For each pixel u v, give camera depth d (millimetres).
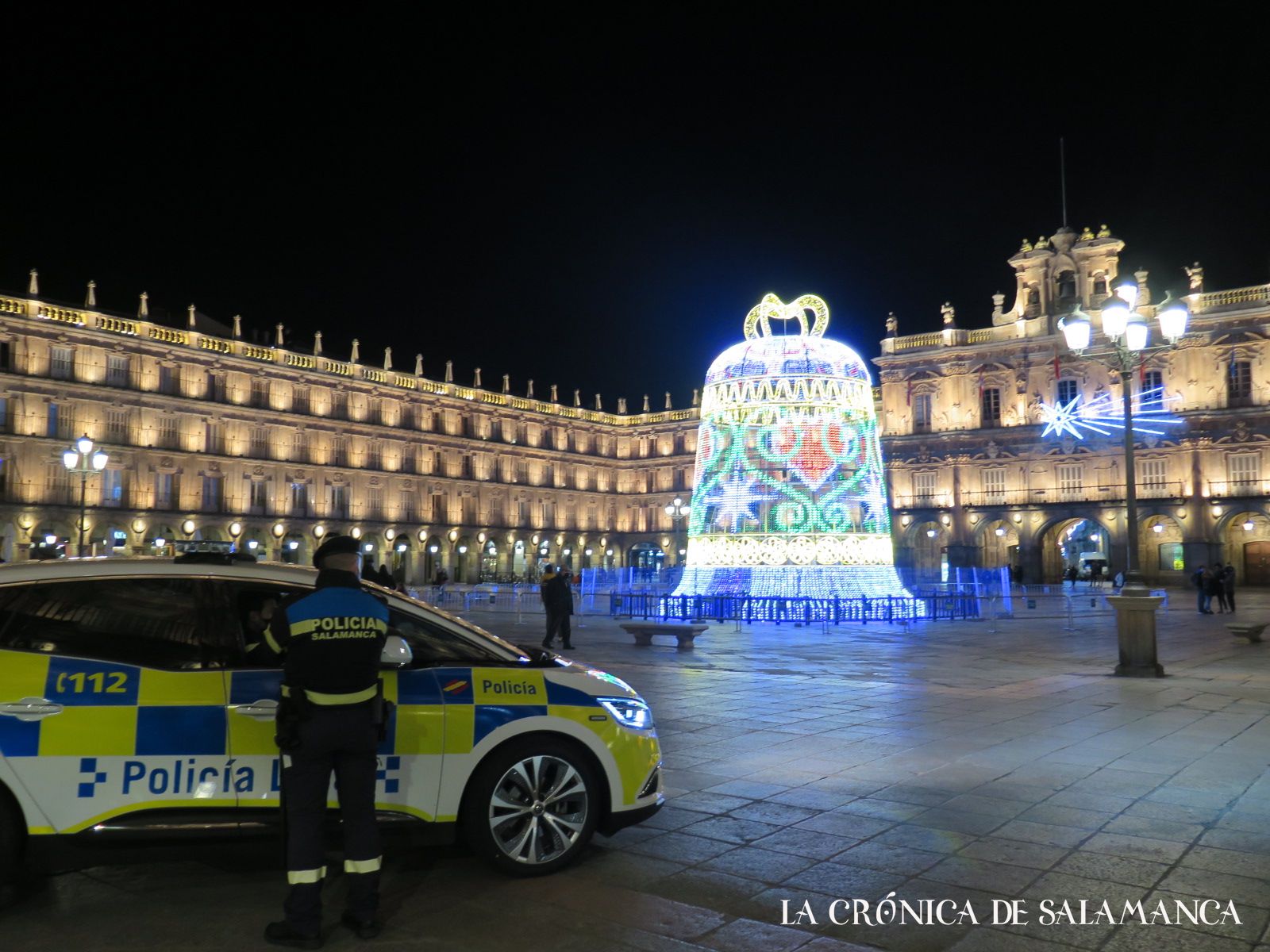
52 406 60750
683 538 92750
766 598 30766
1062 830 7613
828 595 31703
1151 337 62688
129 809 5918
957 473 68250
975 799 8547
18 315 59094
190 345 67188
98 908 6020
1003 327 68000
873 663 19703
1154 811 8148
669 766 9883
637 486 97125
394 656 6062
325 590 5754
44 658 5988
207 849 6648
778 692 15266
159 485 65375
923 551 69312
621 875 6613
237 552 6836
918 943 5520
